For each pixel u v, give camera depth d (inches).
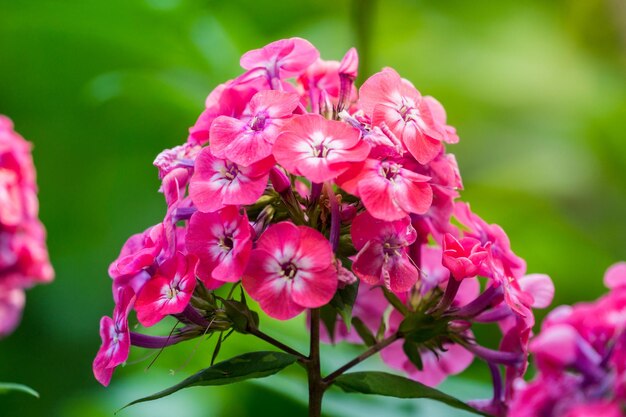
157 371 33.5
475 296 26.3
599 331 22.7
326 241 23.8
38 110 42.4
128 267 24.4
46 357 37.8
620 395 21.8
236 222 24.2
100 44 39.5
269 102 24.4
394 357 26.9
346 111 24.9
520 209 41.9
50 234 40.9
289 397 29.4
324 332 26.9
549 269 40.1
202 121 25.5
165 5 34.0
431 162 25.2
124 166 41.3
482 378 33.0
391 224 24.1
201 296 24.7
